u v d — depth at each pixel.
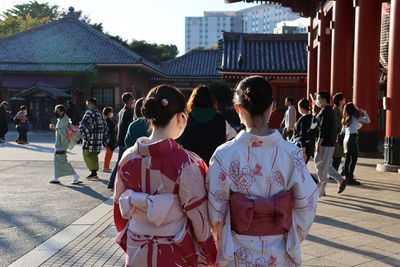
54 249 4.33
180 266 1.95
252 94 2.00
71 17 35.88
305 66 22.19
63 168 8.23
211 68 36.50
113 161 11.81
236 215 1.93
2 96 31.38
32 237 4.81
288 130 12.02
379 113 19.30
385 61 18.06
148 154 1.97
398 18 9.07
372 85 11.65
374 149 11.95
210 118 3.84
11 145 16.44
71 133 8.20
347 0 13.53
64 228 5.17
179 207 1.97
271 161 1.96
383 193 6.89
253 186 1.96
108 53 32.09
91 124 8.54
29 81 31.28
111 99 31.61
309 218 1.98
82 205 6.45
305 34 24.17
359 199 6.42
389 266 3.66
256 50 23.62
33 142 18.09
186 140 3.83
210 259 2.06
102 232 4.95
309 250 4.08
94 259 4.03
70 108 8.44
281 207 1.91
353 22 14.00
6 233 4.97
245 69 21.75
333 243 4.29
